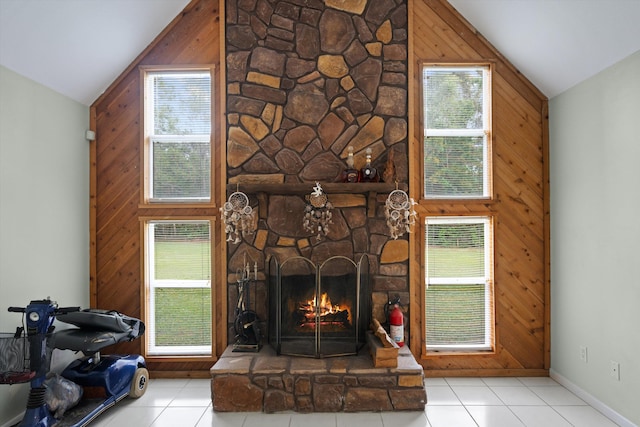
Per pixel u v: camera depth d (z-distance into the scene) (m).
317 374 2.86
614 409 2.74
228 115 3.50
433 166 3.58
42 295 2.97
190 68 3.55
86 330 2.77
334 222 3.44
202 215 3.54
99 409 2.73
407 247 3.46
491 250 3.55
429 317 3.57
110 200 3.56
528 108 3.55
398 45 3.51
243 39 3.51
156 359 3.52
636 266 2.55
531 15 2.98
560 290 3.38
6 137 2.66
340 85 3.49
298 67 3.50
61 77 3.08
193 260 3.59
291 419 2.77
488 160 3.57
